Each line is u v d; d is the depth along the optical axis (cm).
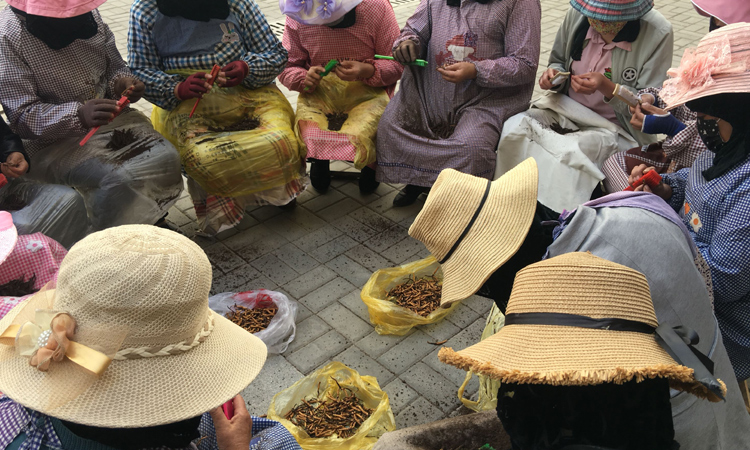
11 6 307
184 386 110
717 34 203
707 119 215
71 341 101
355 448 234
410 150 388
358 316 327
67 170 335
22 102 314
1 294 244
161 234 113
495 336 131
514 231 164
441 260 178
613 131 373
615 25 348
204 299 113
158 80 358
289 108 406
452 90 395
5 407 117
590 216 161
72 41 323
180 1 346
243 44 376
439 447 199
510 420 124
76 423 101
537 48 377
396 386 284
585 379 108
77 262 105
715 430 163
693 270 161
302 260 370
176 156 355
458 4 382
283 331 300
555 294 122
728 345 223
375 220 409
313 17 368
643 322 120
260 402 276
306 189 443
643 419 113
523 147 373
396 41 395
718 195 204
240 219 387
